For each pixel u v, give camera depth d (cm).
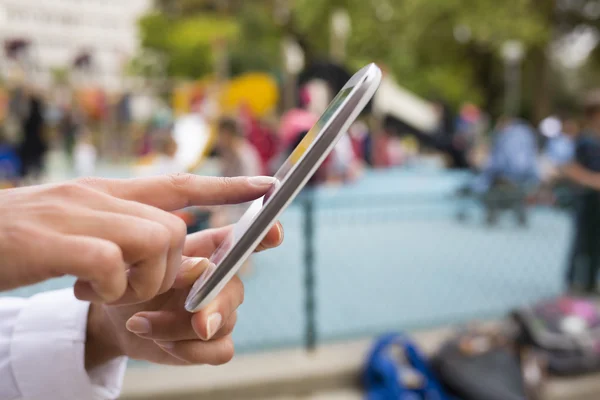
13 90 827
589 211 386
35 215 39
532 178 568
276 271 411
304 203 283
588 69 2633
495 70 2239
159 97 1612
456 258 457
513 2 1653
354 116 47
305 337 287
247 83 1377
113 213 42
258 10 2688
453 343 275
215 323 60
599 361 271
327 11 2141
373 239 520
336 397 264
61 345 73
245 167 421
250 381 254
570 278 393
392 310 339
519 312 280
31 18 4688
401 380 249
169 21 3025
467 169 1130
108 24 4947
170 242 44
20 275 37
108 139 1605
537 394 248
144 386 246
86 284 40
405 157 1302
